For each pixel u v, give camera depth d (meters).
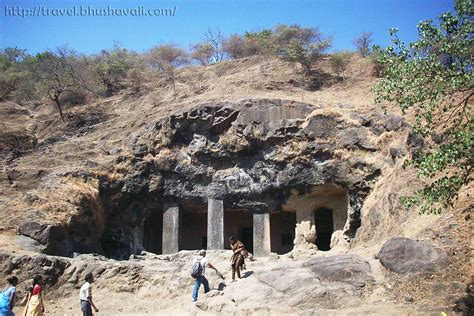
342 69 42.09
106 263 19.25
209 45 53.31
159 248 30.05
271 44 49.47
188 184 27.92
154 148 28.20
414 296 12.98
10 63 51.88
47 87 42.06
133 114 37.16
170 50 52.16
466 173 12.28
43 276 18.16
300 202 27.53
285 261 19.56
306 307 13.68
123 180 26.88
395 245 14.59
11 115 41.50
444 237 14.86
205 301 15.05
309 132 26.66
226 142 27.64
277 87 39.81
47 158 30.11
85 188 24.50
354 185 25.03
